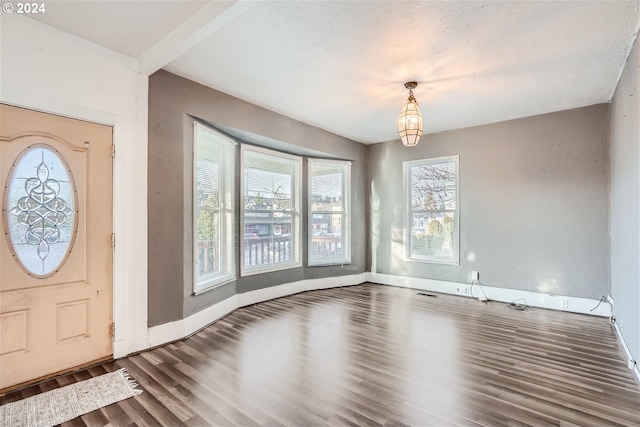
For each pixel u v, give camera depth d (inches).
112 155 107.6
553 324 144.0
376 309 167.5
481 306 173.8
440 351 114.1
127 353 109.9
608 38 100.0
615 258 140.2
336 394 86.0
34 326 91.1
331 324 143.6
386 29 96.2
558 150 168.7
